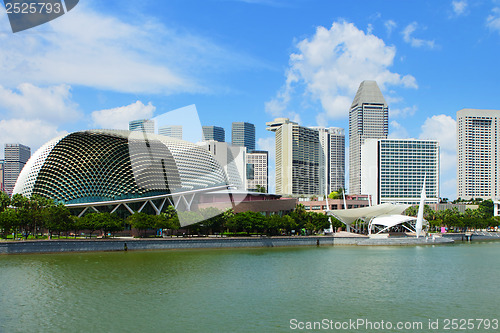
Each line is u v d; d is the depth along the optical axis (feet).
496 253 379.76
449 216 624.59
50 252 318.86
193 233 442.09
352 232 568.00
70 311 171.12
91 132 479.41
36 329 149.69
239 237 417.69
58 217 359.46
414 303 190.29
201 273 252.01
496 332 153.28
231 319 163.53
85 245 331.57
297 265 289.33
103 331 148.36
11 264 268.62
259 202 523.70
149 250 351.87
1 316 163.73
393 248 426.92
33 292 199.72
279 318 165.78
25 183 476.54
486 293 210.59
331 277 247.70
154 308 177.17
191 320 161.68
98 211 457.68
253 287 218.38
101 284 218.59
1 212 368.07
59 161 466.70
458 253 378.32
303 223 493.77
